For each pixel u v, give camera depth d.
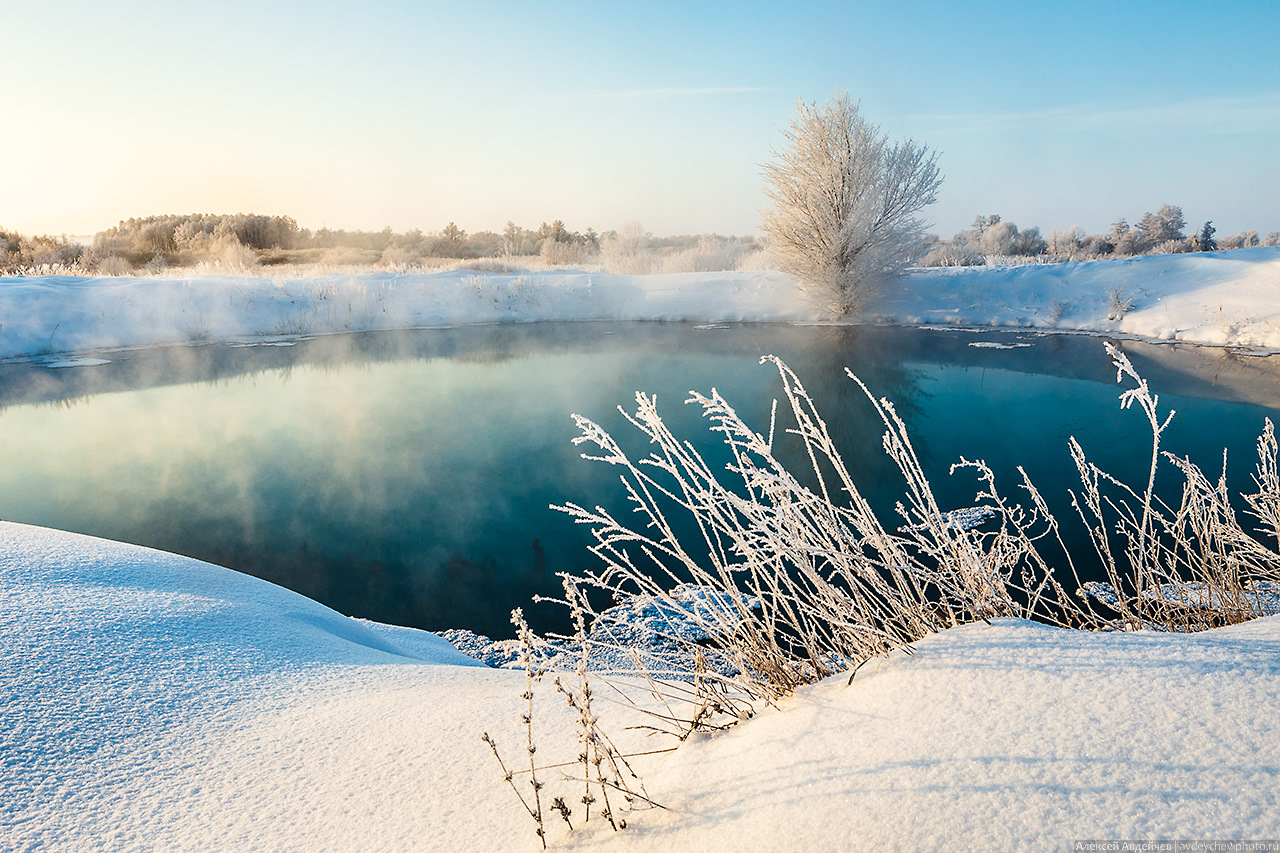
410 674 2.33
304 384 11.73
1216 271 15.16
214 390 11.34
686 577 4.57
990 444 7.29
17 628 2.05
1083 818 0.90
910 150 17.19
